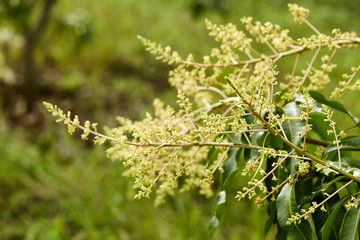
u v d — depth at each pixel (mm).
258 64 1309
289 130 1065
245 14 6812
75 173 3520
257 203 986
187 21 6500
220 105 1327
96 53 5699
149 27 6461
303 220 960
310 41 1213
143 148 1026
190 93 1360
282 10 7023
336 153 1111
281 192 979
